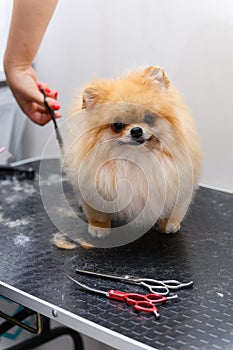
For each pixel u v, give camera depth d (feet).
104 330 2.28
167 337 2.23
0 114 5.21
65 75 5.25
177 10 4.47
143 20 4.66
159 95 2.87
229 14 4.26
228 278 2.74
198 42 4.44
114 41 4.88
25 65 3.69
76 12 5.00
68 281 2.72
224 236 3.25
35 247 3.12
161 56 4.66
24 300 2.60
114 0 4.76
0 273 2.81
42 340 3.80
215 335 2.25
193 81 4.56
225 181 4.63
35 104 3.71
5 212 3.65
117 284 2.68
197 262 2.92
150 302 2.45
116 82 2.96
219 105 4.49
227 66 4.37
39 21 3.56
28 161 4.71
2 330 3.68
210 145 4.62
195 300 2.52
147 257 2.98
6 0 4.88
